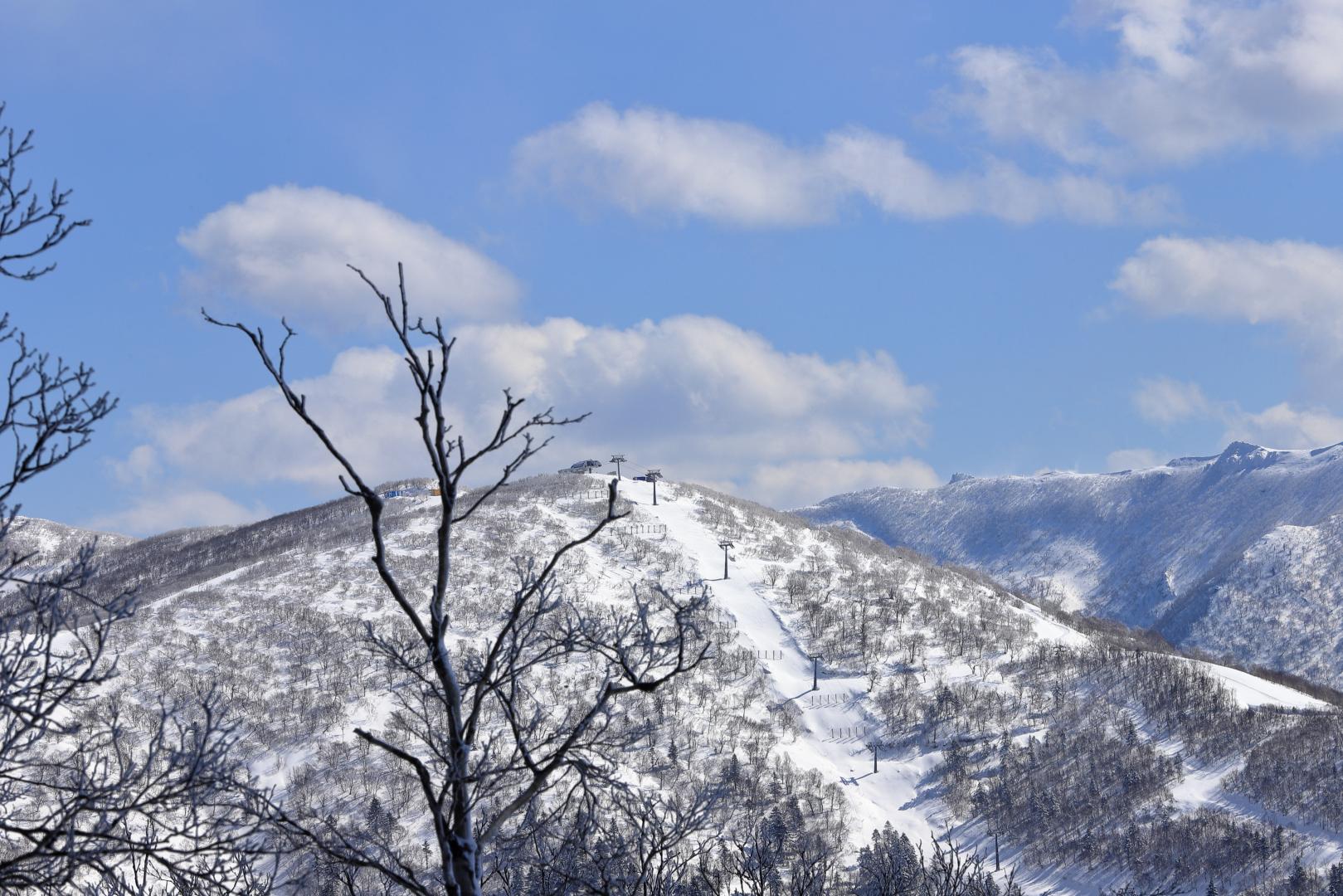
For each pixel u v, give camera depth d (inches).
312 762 4948.3
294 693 6063.0
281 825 373.4
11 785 382.6
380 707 5674.2
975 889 873.5
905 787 6904.5
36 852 350.0
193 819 369.4
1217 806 6072.8
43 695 366.0
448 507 372.8
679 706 6717.5
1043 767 6791.3
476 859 355.6
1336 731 6545.3
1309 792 5949.8
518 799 378.6
